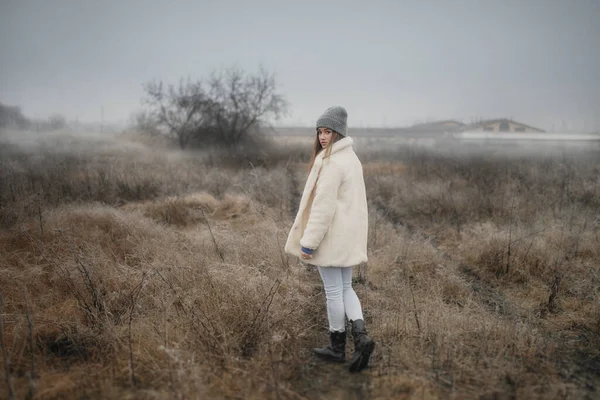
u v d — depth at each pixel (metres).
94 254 4.29
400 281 4.18
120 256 4.62
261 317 3.08
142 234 5.23
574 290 3.96
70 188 8.16
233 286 3.51
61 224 5.34
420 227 6.99
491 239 5.06
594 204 7.32
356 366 2.63
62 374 2.55
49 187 8.06
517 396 2.40
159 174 11.19
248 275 3.77
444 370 2.65
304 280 4.20
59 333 3.01
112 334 2.87
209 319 3.08
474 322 3.19
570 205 7.05
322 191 2.63
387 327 3.16
